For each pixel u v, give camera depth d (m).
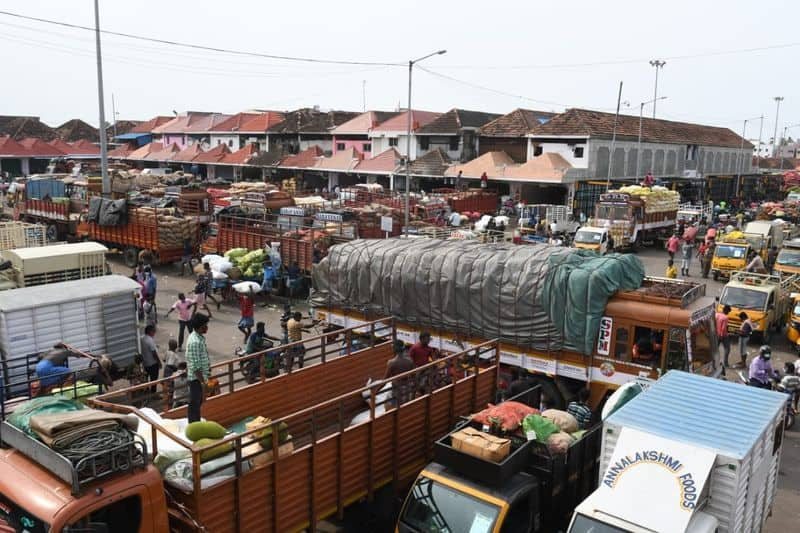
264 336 16.31
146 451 6.64
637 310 12.68
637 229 38.34
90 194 34.97
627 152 55.12
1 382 12.15
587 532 7.02
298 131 68.94
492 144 57.09
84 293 15.21
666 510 6.93
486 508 7.88
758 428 7.83
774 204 53.25
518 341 13.97
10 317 14.05
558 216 41.91
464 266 14.77
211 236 29.56
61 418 6.57
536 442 8.84
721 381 9.59
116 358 15.80
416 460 10.28
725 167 75.81
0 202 50.66
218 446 7.35
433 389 10.98
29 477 6.36
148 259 29.14
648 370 12.51
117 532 6.46
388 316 16.09
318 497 8.61
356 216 29.91
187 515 7.04
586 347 13.07
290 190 50.56
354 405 12.51
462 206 44.75
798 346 19.52
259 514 7.84
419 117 64.25
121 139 90.25
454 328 14.98
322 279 17.62
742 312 20.16
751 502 7.88
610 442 7.98
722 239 31.38
